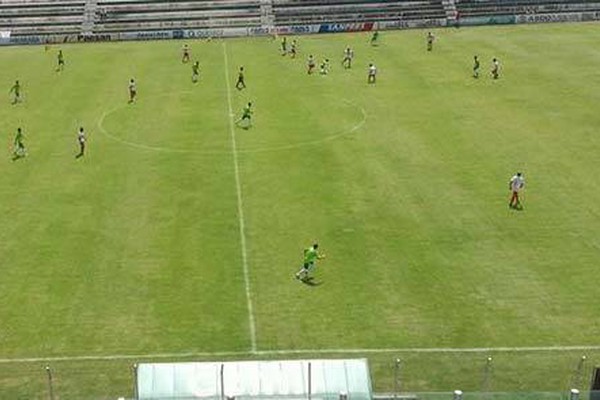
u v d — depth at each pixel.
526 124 56.84
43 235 39.12
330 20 105.94
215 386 21.80
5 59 88.31
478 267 35.28
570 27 98.69
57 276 34.88
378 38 95.88
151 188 45.34
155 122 59.38
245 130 56.88
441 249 37.06
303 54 87.06
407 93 66.88
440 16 106.75
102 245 37.91
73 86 72.31
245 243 37.91
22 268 35.69
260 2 108.69
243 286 33.78
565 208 41.59
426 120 58.53
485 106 62.03
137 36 100.56
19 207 42.75
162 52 90.62
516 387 26.56
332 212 41.44
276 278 34.47
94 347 29.34
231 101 65.69
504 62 78.38
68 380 27.22
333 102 64.50
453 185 45.09
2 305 32.50
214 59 85.31
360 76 74.25
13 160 50.66
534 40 90.38
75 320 31.27
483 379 27.06
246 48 92.12
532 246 37.31
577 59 79.00
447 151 51.12
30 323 31.08
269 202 43.00
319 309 31.92
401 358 28.47
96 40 99.88
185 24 104.50
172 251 37.12
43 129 57.84
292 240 38.16
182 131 56.81
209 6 108.12
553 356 28.53
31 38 99.19
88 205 42.91
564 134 54.31
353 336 29.95
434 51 85.75
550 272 34.81
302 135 55.34
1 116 61.88
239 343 29.48
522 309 31.78
